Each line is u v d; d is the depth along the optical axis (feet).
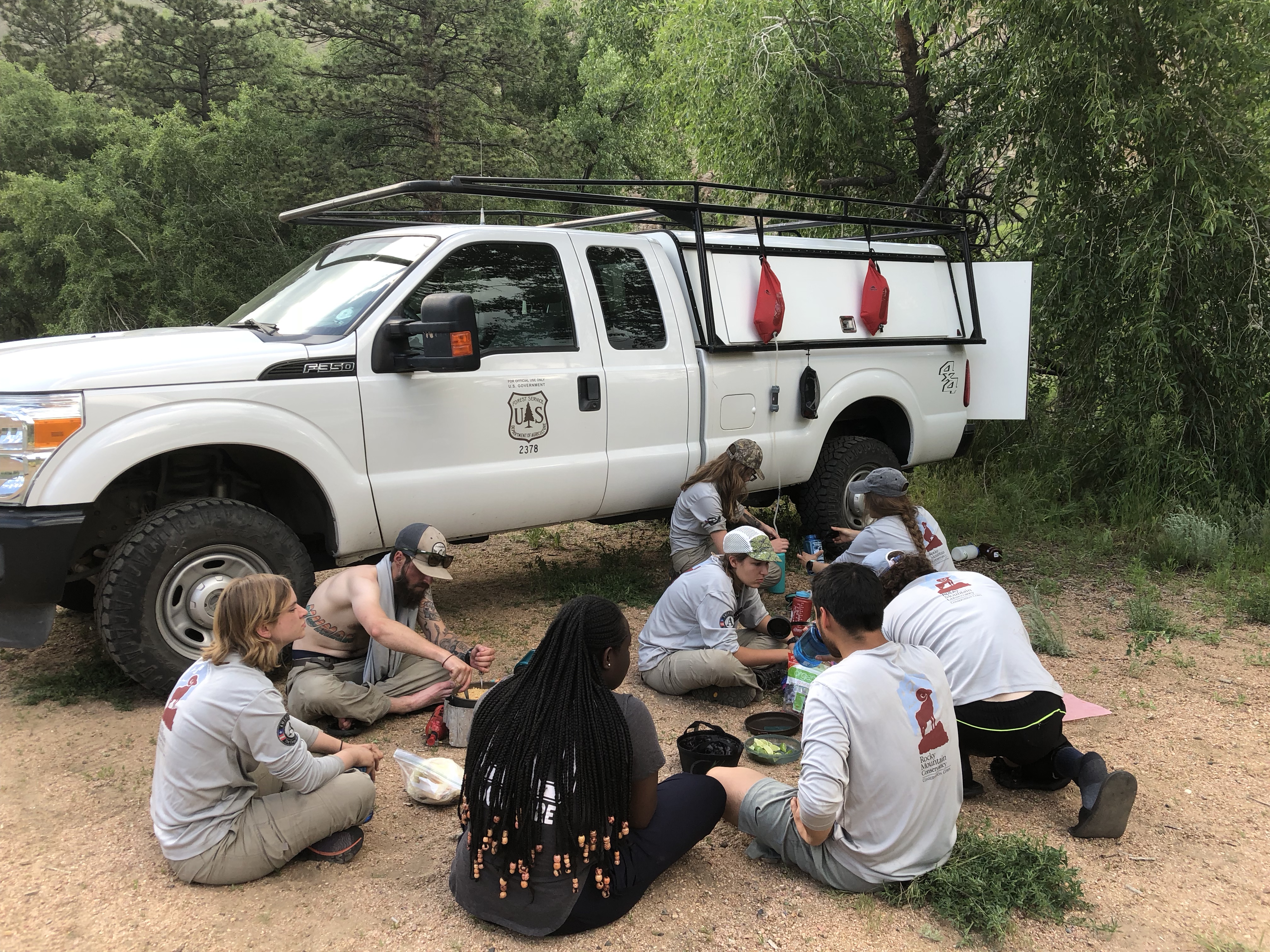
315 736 9.71
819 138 32.32
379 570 12.53
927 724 8.90
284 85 62.59
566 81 85.71
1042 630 16.46
